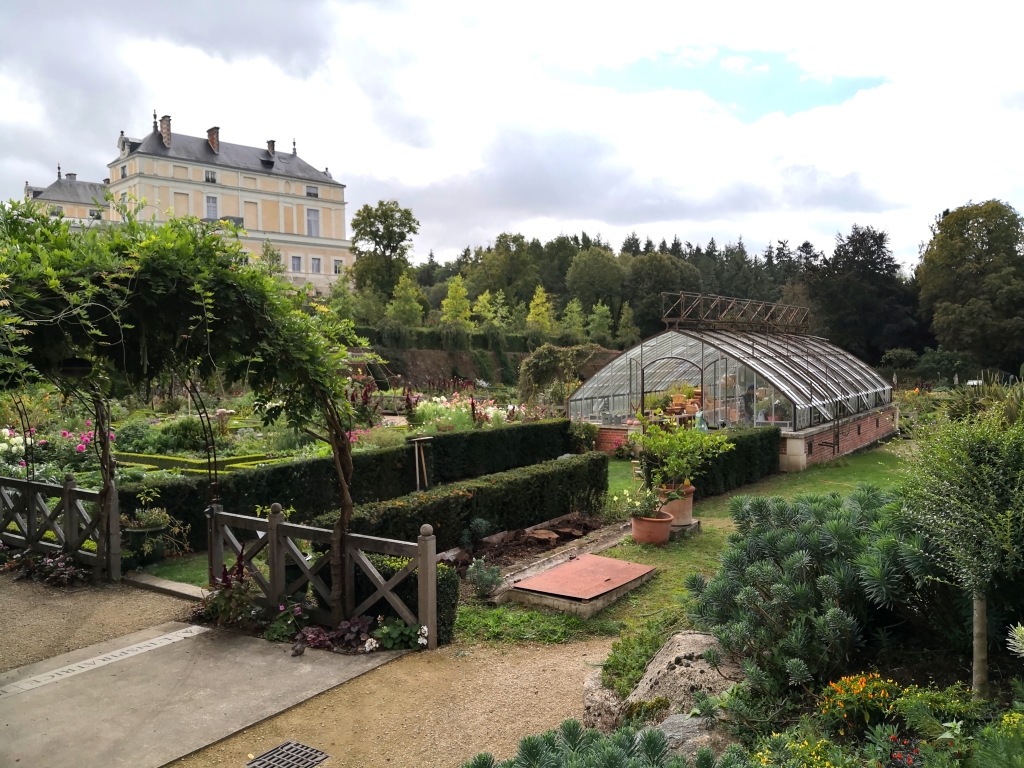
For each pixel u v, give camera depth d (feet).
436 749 12.75
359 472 36.04
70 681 15.72
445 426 55.42
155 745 12.82
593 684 14.29
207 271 14.76
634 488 35.88
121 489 26.16
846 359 72.02
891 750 8.20
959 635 10.57
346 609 18.78
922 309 134.21
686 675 11.97
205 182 170.40
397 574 18.16
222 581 20.07
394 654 17.51
